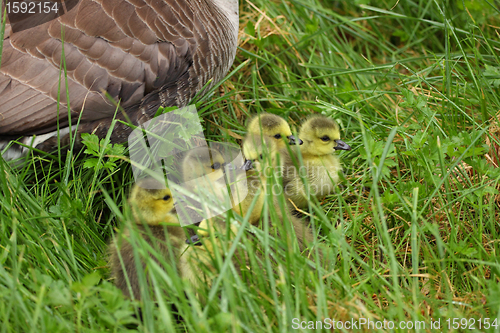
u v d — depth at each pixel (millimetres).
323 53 5559
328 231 3158
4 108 3570
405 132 4355
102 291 2600
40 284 2744
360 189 3996
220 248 3080
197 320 2502
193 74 4043
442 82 4855
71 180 3854
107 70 3650
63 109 3641
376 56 6004
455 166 3785
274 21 5645
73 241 3439
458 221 3492
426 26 5949
